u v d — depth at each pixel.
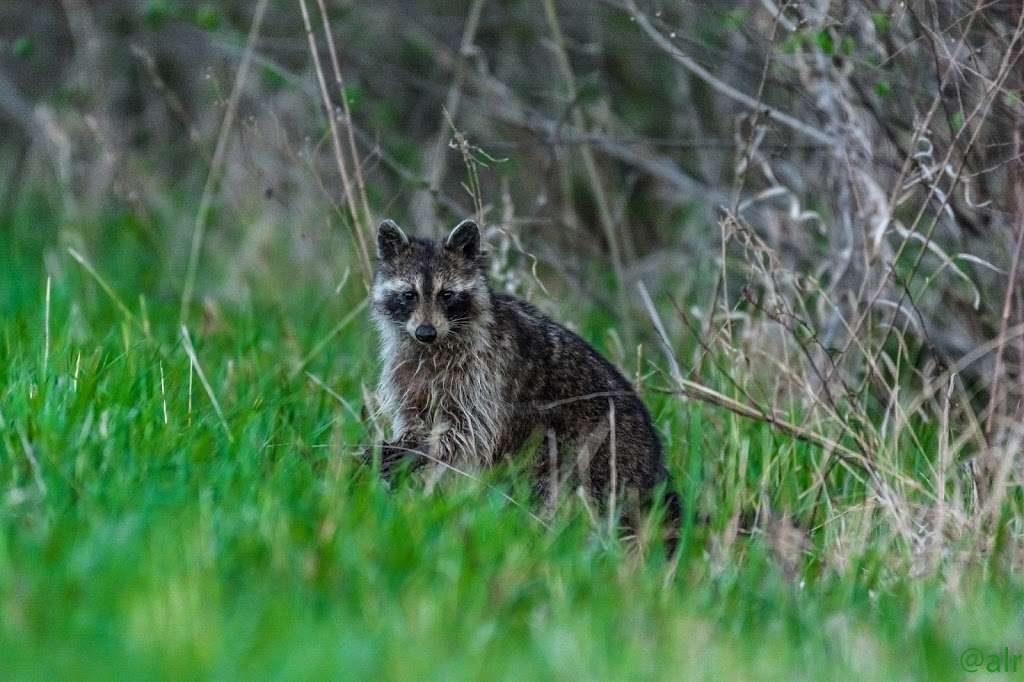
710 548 9.38
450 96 15.89
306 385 11.78
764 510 9.65
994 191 12.09
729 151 16.41
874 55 12.47
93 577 7.08
